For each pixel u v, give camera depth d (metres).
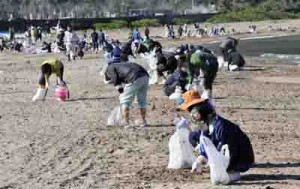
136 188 13.61
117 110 21.39
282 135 19.83
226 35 114.06
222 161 13.78
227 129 13.88
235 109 25.22
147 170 15.23
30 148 17.75
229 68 42.88
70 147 17.91
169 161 15.66
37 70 43.69
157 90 30.14
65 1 199.00
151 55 32.88
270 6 188.50
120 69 20.48
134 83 20.38
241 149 13.94
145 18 147.88
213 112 14.02
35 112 24.20
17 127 21.00
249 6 193.38
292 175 14.52
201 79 24.95
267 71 43.28
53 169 15.41
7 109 24.94
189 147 15.36
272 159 16.23
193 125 14.92
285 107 26.11
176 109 24.00
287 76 39.78
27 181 14.30
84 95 29.08
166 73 33.28
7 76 39.31
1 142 18.56
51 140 18.86
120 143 18.42
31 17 177.00
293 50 77.00
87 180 14.36
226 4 198.50
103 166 15.72
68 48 53.44
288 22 157.75
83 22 131.12
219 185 13.70
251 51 75.19
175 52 31.62
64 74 40.03
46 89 27.55
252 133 20.06
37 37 81.06
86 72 41.31
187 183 13.95
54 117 23.03
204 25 141.88
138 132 20.00
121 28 126.25
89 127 20.91
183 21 148.12
